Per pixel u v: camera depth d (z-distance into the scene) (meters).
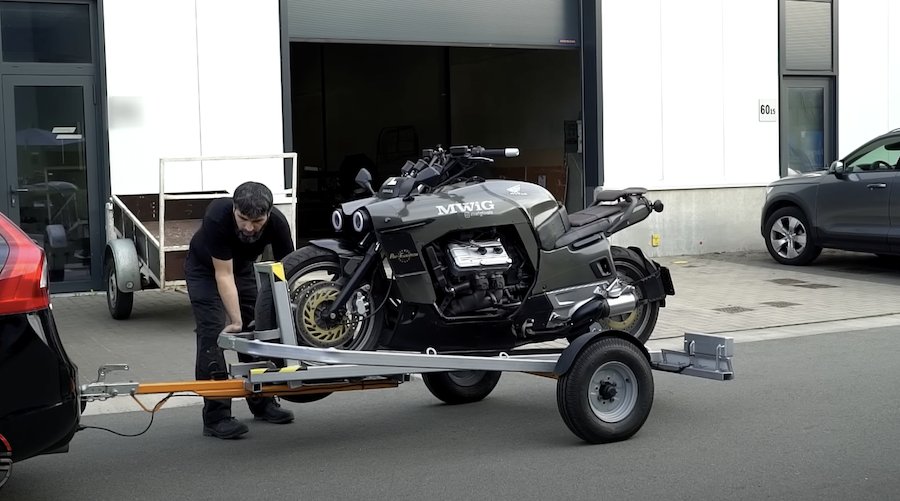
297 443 6.26
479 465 5.73
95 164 12.11
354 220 5.90
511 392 7.61
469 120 19.95
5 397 4.43
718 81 15.93
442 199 6.10
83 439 6.41
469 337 6.32
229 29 12.55
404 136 21.72
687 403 7.09
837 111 17.02
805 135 16.92
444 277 6.10
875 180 13.04
